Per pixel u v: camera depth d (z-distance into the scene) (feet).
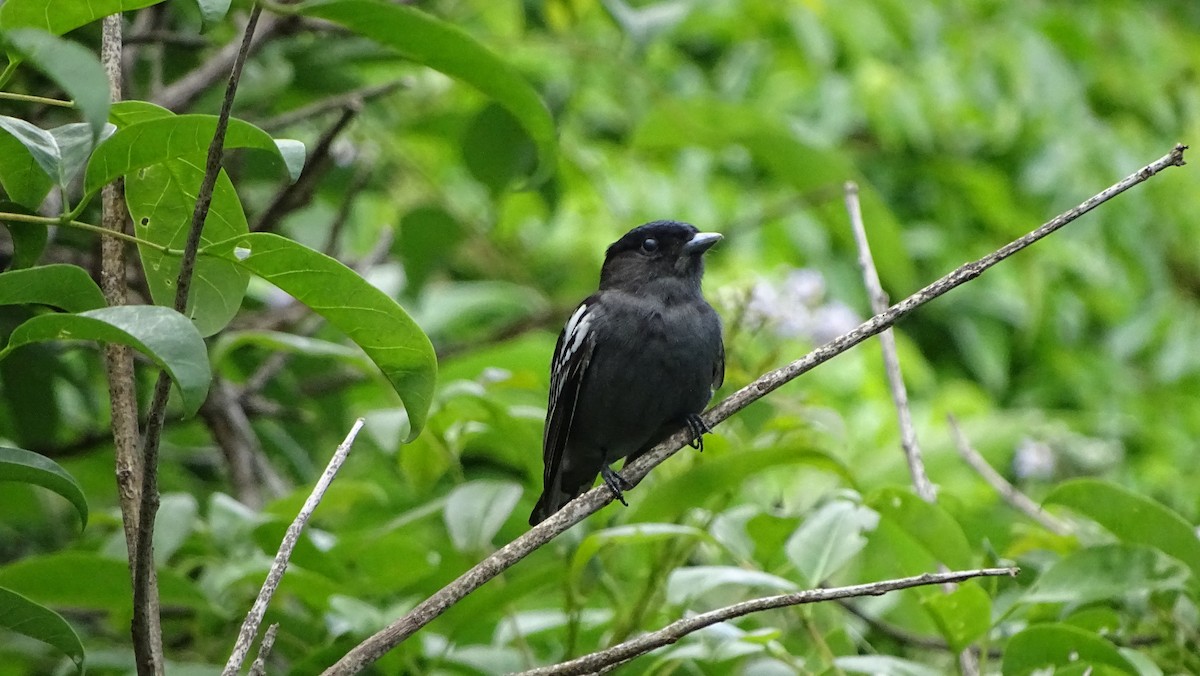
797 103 65.26
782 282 42.98
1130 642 28.43
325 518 39.93
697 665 28.78
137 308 15.65
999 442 46.26
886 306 29.68
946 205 69.36
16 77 33.35
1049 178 66.49
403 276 49.24
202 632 30.68
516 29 54.39
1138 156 68.80
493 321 58.54
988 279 67.97
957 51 65.31
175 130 17.16
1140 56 69.56
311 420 41.93
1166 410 66.39
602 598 32.91
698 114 43.37
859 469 40.68
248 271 19.19
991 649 30.12
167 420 39.45
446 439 31.22
